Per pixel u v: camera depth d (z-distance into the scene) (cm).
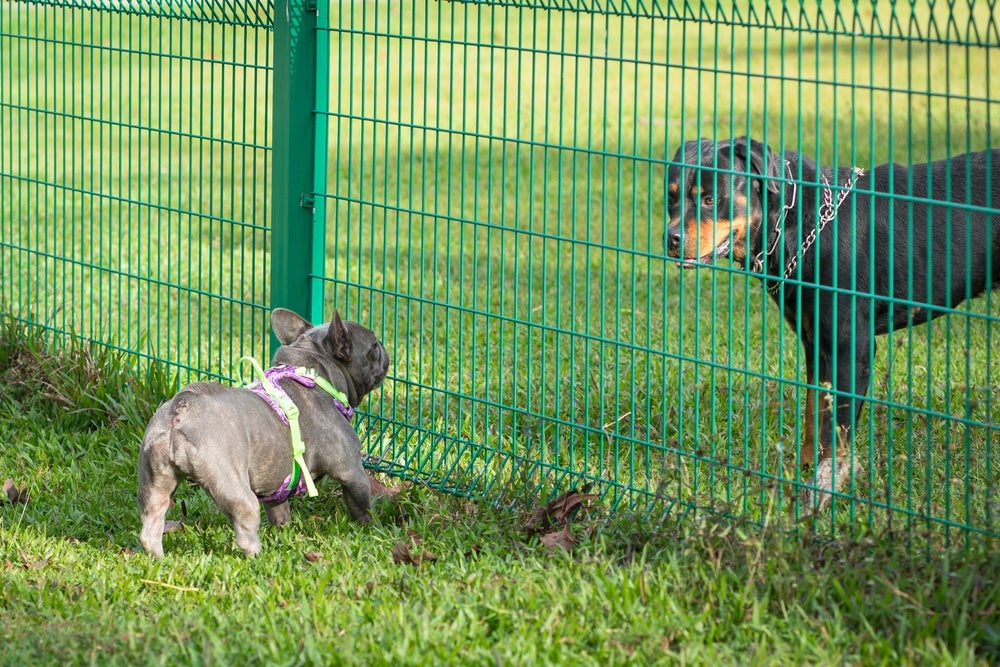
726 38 2895
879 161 1675
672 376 945
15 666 486
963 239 765
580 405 864
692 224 730
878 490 666
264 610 540
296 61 732
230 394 616
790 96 2267
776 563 553
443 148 1964
